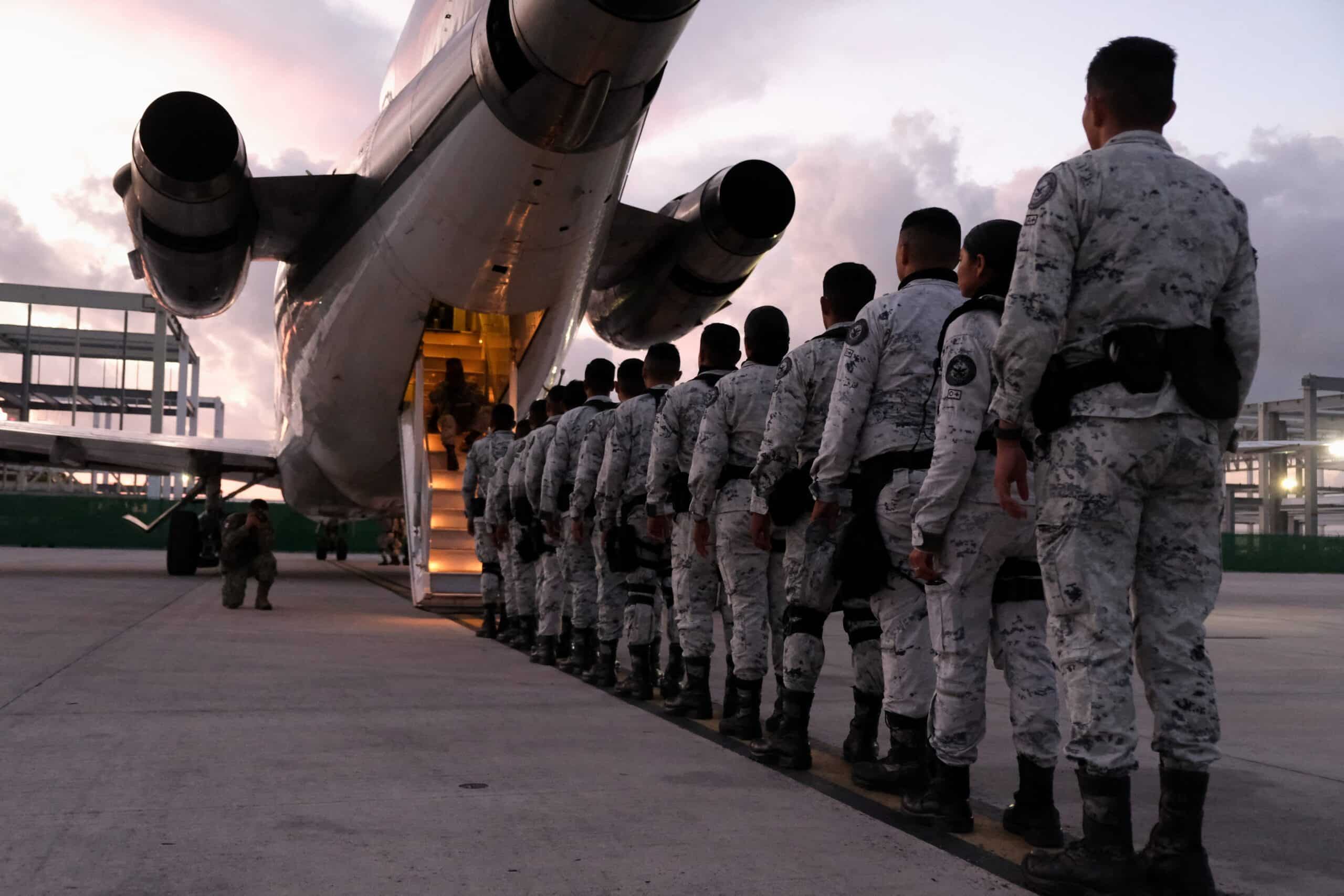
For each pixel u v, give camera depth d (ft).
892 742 11.27
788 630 12.59
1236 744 14.89
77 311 158.92
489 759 12.41
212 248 29.58
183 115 26.68
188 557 51.11
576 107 23.77
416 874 8.16
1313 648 29.71
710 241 34.32
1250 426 176.35
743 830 9.62
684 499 16.06
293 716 14.83
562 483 21.01
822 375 12.54
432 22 32.86
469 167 26.78
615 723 15.15
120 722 14.11
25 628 26.03
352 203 31.48
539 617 22.49
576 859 8.62
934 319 10.88
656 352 18.65
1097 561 8.05
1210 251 8.08
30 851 8.55
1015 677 9.82
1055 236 8.10
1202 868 7.88
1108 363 7.97
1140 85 8.45
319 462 43.39
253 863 8.34
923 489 9.61
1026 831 9.53
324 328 34.42
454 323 40.04
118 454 49.65
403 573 68.08
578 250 29.84
